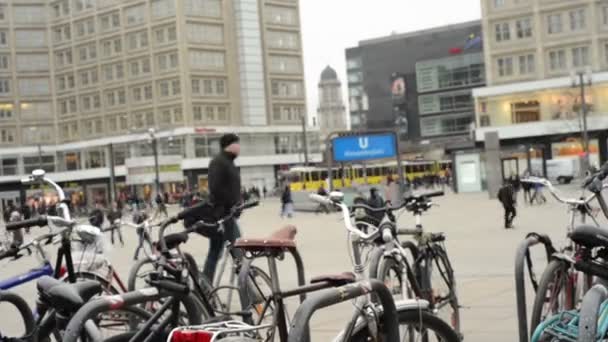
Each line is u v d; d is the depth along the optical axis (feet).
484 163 178.81
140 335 13.85
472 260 44.11
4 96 324.39
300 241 70.79
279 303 13.12
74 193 323.37
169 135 275.18
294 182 196.54
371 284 12.54
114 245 82.94
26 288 39.58
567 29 233.55
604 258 14.15
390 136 121.39
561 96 229.66
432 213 103.81
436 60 400.06
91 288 13.91
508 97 238.27
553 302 16.85
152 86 304.50
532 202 111.45
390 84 425.69
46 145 329.52
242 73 312.71
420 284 20.17
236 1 312.50
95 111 321.73
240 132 307.99
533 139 234.17
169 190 288.30
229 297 22.47
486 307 26.89
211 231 25.99
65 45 328.08
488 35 244.22
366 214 20.94
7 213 175.42
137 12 306.55
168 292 13.83
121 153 311.88
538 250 43.24
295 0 331.98
